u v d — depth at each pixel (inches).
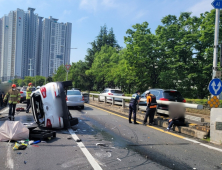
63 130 317.4
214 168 179.0
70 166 175.9
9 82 662.5
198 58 777.6
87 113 522.3
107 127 349.4
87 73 1589.6
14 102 410.3
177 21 852.6
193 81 795.4
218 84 296.4
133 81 980.6
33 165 176.6
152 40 874.8
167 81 809.5
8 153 204.8
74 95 611.2
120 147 236.2
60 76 2080.5
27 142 241.8
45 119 306.3
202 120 298.8
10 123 249.4
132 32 942.4
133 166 179.6
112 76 1264.8
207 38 690.2
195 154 215.3
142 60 877.2
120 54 1515.7
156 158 201.6
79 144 243.3
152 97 376.2
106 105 660.1
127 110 519.2
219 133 254.1
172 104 331.9
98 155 205.8
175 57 806.5
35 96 333.7
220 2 319.3
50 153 208.7
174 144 252.2
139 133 309.3
